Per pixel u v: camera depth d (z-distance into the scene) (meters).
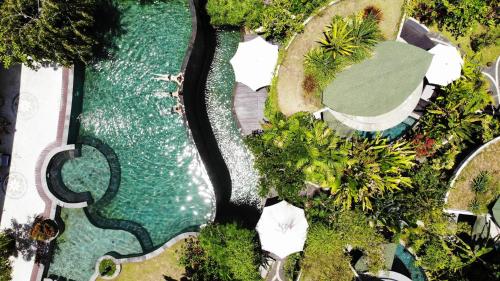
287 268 20.42
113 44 20.19
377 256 18.89
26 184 19.69
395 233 19.05
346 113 18.97
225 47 21.03
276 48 19.38
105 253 19.78
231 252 18.12
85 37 17.75
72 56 18.12
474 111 19.45
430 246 19.20
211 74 21.20
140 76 20.23
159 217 20.36
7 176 19.66
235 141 21.16
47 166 18.98
